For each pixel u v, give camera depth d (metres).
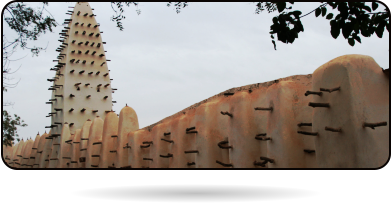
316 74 4.67
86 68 15.50
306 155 5.10
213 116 7.07
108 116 11.51
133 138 10.00
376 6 4.38
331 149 4.27
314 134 4.55
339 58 4.30
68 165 13.31
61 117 14.72
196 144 7.11
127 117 10.91
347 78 4.10
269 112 5.49
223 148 6.33
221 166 6.83
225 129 6.85
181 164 7.70
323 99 4.47
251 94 6.35
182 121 7.96
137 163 9.77
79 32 15.83
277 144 5.20
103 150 11.16
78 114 14.78
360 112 3.98
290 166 5.00
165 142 8.96
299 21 4.53
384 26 4.47
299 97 5.34
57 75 15.77
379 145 3.95
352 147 3.96
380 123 3.73
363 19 4.44
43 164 15.09
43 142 16.06
